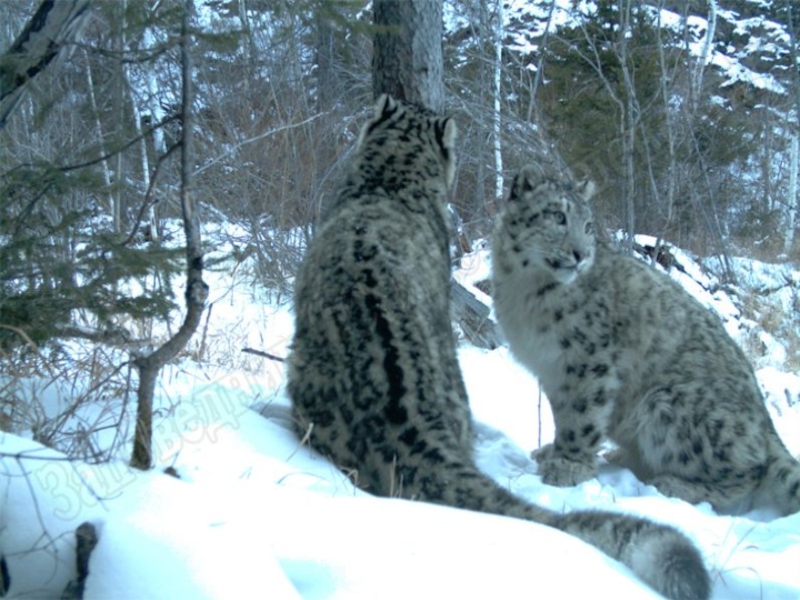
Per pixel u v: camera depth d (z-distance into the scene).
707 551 1.58
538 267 2.21
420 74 2.84
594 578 1.23
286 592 1.08
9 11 2.69
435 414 1.67
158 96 3.73
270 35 3.71
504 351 3.18
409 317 1.76
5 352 1.67
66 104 2.37
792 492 2.15
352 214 1.97
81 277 1.95
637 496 2.07
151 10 1.65
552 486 2.03
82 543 1.13
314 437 1.77
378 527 1.28
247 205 3.52
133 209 2.99
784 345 4.12
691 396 2.21
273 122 3.89
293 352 1.84
